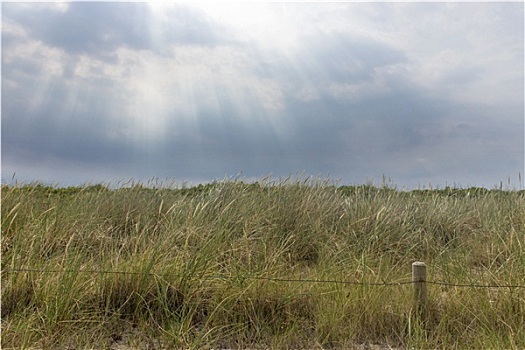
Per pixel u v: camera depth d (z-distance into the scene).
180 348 3.96
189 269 4.80
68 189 9.21
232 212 7.05
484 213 8.50
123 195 8.12
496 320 4.41
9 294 4.42
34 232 5.41
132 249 5.52
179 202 7.24
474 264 6.35
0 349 3.68
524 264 5.23
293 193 8.13
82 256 5.23
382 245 6.91
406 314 4.50
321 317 4.41
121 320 4.39
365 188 9.40
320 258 5.95
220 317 4.44
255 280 4.75
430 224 8.12
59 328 4.07
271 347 4.09
